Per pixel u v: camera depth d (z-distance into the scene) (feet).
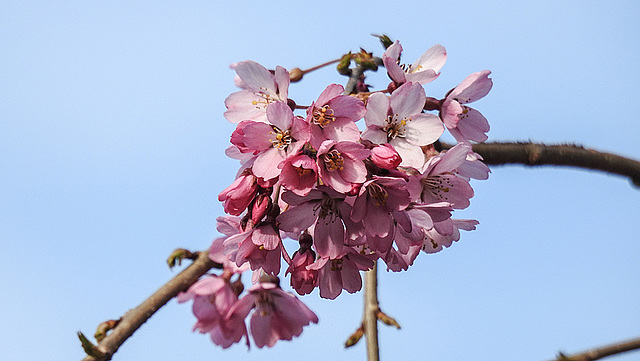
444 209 1.98
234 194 1.95
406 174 1.95
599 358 2.03
